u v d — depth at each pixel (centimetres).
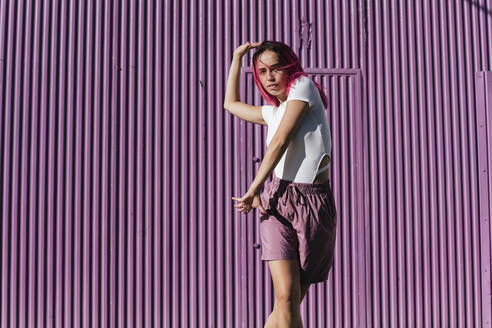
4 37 301
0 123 296
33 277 292
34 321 290
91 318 293
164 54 308
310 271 153
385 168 312
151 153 301
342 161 310
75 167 298
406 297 309
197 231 301
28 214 294
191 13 311
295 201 149
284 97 156
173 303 296
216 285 299
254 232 303
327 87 313
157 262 297
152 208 299
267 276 302
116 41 306
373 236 309
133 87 304
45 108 299
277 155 140
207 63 309
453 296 311
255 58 155
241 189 303
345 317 304
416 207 313
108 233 296
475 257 313
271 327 149
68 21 306
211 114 306
